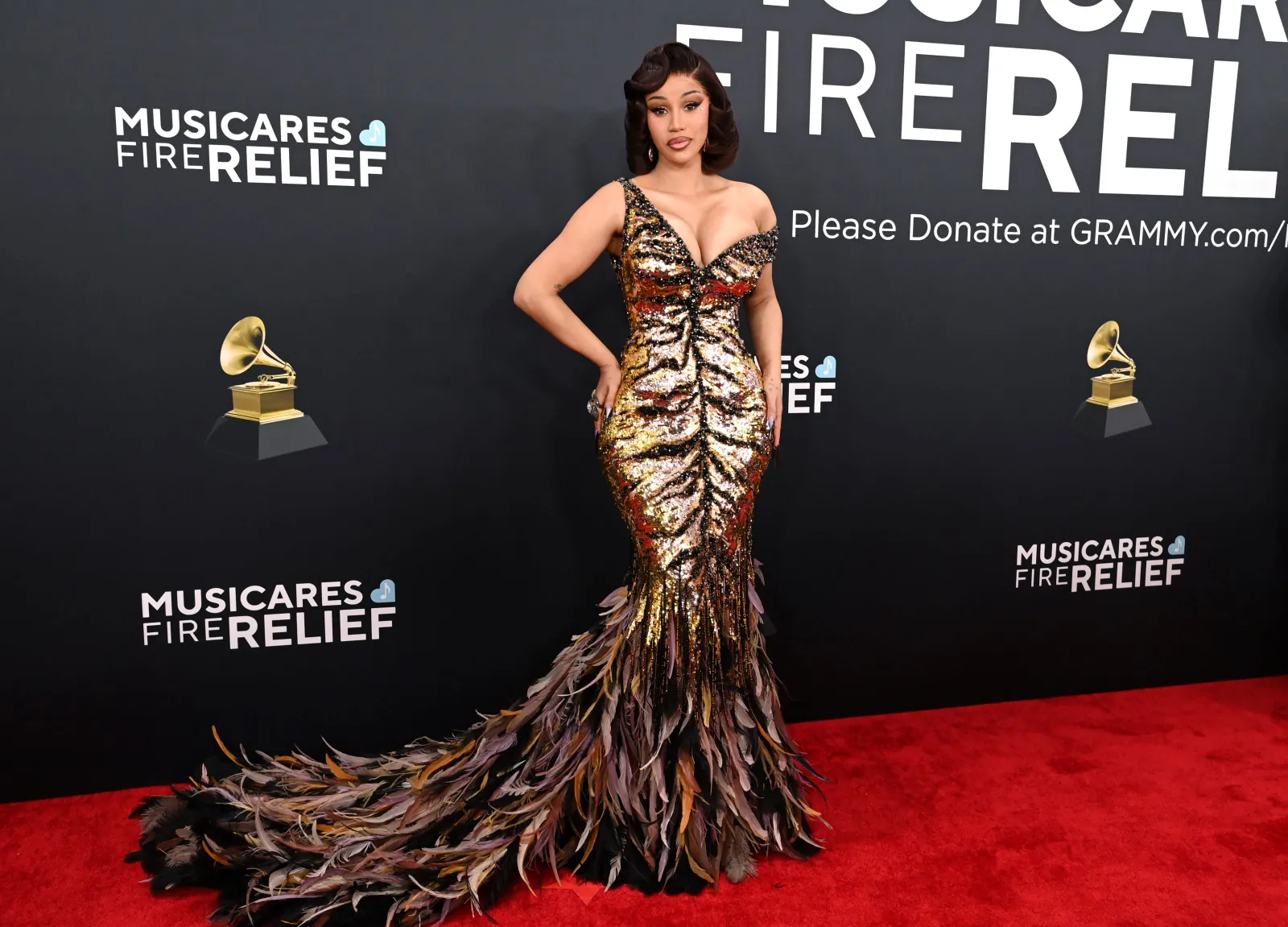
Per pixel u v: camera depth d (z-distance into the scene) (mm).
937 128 2469
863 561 2621
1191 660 2924
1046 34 2500
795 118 2379
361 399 2279
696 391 1872
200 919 1786
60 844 2047
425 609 2398
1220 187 2688
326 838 1913
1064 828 2070
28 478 2145
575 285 2338
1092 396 2703
